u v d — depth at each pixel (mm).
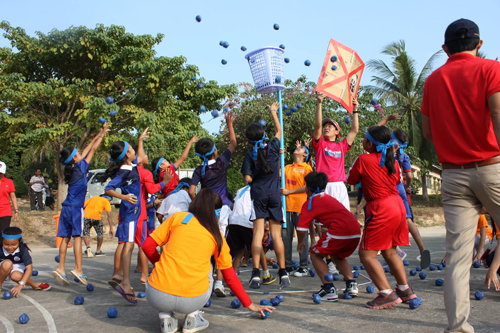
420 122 28500
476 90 2990
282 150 5914
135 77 19266
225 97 20328
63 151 5633
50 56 18406
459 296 2904
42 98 17969
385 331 3438
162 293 3432
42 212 14648
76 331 3732
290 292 5078
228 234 5648
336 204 4648
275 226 5258
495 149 2943
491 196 2947
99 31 18375
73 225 5547
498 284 4320
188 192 5547
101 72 19422
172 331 3555
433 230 16969
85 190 5738
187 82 19562
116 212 14961
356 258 8484
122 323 3971
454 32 3217
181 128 20062
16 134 17734
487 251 5309
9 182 7523
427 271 6543
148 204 6977
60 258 5637
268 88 6012
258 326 3703
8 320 4148
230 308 4422
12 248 5309
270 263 7711
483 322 3604
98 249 9914
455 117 3080
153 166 6539
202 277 3539
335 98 5879
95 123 17750
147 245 3777
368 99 20734
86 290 5641
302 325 3688
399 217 4219
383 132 4301
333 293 4582
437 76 3254
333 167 5789
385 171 4238
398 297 4246
